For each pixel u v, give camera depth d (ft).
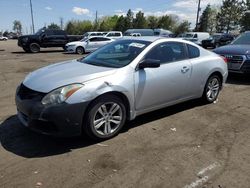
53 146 13.66
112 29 294.05
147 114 18.13
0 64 46.19
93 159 12.50
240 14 181.78
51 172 11.48
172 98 17.26
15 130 15.44
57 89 12.80
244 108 19.89
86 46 74.59
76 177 11.15
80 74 13.84
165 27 271.90
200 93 19.43
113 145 13.84
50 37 77.66
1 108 19.43
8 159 12.44
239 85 27.40
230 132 15.65
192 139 14.66
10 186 10.57
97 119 13.78
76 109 12.82
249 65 27.45
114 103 14.16
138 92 15.07
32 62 50.03
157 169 11.76
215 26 223.71
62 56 65.26
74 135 13.19
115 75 14.19
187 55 18.13
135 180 10.99
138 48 16.01
